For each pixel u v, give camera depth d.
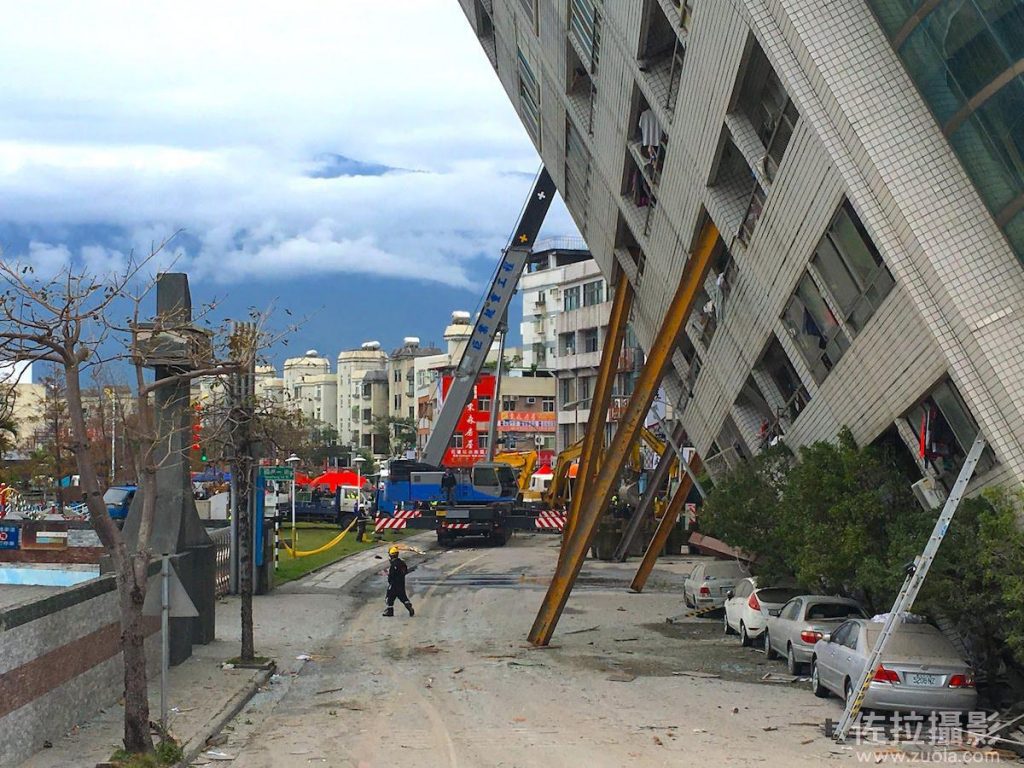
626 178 27.09
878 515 17.97
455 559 46.97
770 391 24.48
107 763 12.03
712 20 18.42
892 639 14.70
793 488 19.66
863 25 15.87
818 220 17.77
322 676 19.25
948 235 14.85
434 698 17.02
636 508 48.53
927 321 15.02
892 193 15.07
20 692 12.26
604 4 22.47
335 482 67.44
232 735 14.35
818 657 16.97
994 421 14.45
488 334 49.28
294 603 30.42
